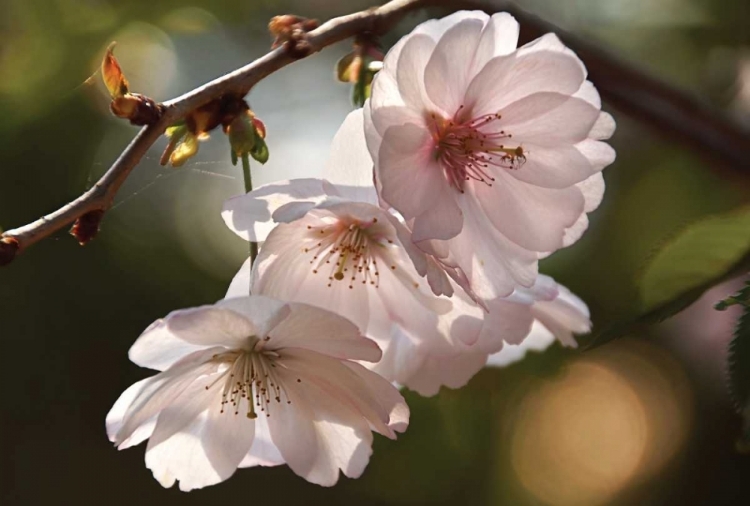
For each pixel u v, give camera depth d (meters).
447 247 0.52
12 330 0.65
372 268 0.54
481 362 0.55
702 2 0.64
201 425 0.53
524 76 0.52
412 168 0.52
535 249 0.53
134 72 0.64
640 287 0.51
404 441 0.63
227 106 0.51
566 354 0.62
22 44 0.62
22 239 0.49
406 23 0.64
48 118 0.63
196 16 0.64
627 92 0.59
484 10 0.56
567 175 0.53
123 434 0.51
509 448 0.65
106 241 0.65
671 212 0.65
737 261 0.51
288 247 0.53
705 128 0.60
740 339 0.49
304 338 0.52
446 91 0.52
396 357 0.54
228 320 0.51
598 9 0.65
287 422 0.53
